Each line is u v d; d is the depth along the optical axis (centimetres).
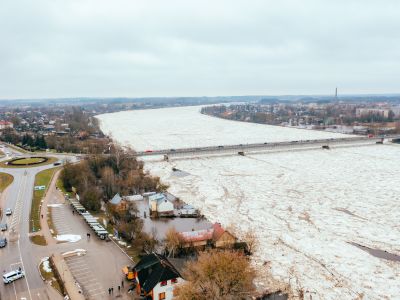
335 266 9694
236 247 10119
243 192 16800
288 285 8638
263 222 12838
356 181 19188
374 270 9525
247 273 7669
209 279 7294
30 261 8994
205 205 14700
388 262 9994
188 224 12106
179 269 8212
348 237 11688
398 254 10519
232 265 7488
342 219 13350
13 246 9881
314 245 10988
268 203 15138
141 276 7800
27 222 11738
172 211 13112
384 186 18162
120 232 10662
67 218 12238
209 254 8144
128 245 10056
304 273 9256
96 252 9544
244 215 13550
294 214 13800
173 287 7544
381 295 8381
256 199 15688
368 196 16388
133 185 16000
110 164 18550
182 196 15988
